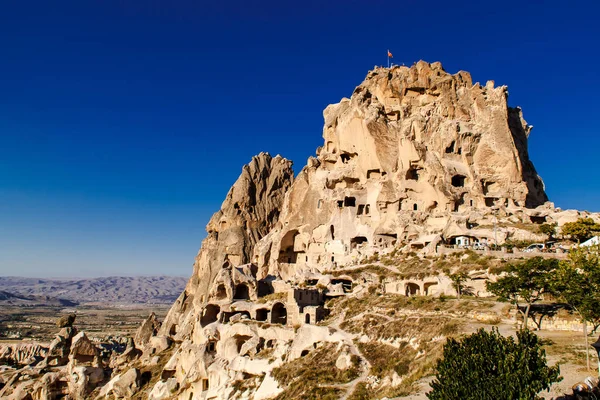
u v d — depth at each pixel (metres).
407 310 67.56
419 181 109.69
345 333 66.56
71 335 129.50
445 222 100.81
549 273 48.94
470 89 119.06
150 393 88.50
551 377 26.78
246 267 107.38
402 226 104.88
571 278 40.94
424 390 37.84
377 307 72.38
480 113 116.06
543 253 77.81
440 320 58.06
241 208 150.12
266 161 161.62
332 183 121.75
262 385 63.97
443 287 75.50
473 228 95.94
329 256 112.81
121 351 156.88
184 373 86.50
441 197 105.19
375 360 56.97
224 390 70.00
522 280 51.53
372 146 115.25
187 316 133.25
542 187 127.62
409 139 111.88
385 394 44.06
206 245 150.38
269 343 77.62
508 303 60.78
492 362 26.67
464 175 109.38
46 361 124.00
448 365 27.86
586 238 85.44
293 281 99.25
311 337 68.12
